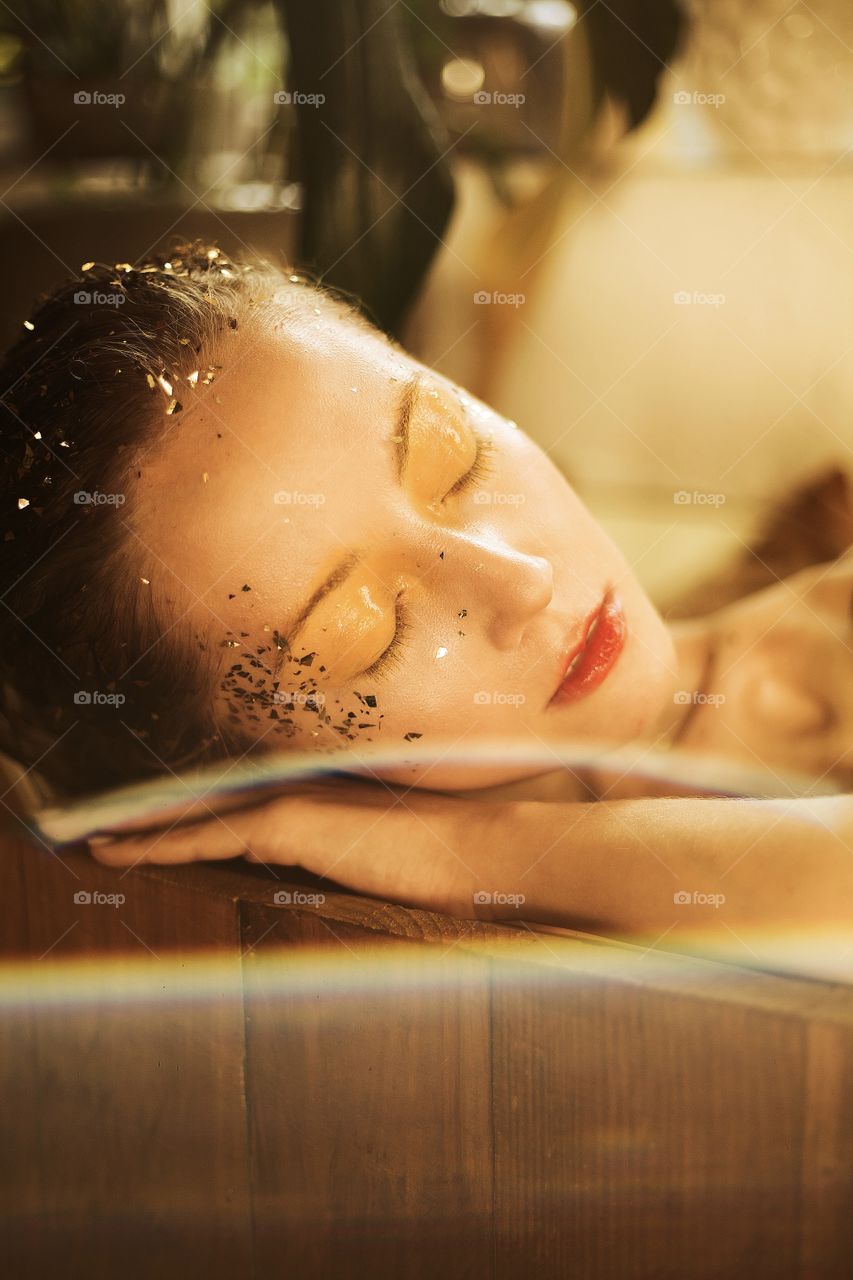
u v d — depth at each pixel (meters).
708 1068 0.79
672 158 1.55
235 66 1.36
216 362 0.89
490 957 0.81
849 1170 0.78
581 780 0.94
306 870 0.90
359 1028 0.84
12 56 1.31
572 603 0.91
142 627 0.90
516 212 1.44
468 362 1.58
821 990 0.79
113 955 0.88
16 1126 0.90
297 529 0.88
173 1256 0.89
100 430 0.89
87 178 1.30
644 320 1.61
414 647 0.89
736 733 0.97
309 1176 0.86
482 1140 0.82
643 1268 0.81
